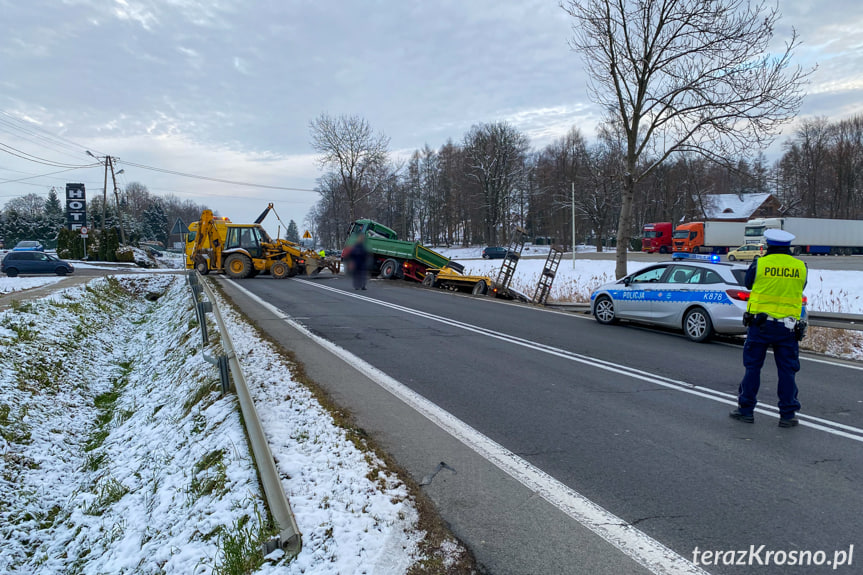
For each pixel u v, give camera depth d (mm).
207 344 8977
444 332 10547
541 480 4113
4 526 5215
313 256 25672
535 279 24953
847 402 6172
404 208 80812
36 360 9672
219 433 5059
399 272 23641
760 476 4191
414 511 3551
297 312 13094
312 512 3473
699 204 55562
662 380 7090
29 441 7059
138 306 21719
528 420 5496
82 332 13133
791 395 5293
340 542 3150
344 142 46656
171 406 7039
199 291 11781
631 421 5484
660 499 3811
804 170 68312
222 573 3084
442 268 21844
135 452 6191
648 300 10969
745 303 9328
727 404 6066
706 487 4000
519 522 3479
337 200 61531
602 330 11086
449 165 78250
